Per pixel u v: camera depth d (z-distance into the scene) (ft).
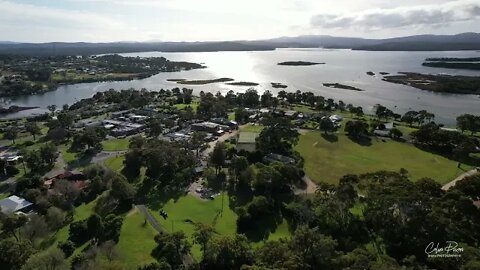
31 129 647.56
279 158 510.99
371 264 231.09
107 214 359.66
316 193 375.86
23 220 314.35
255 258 263.90
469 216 299.38
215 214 370.32
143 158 494.18
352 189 342.85
